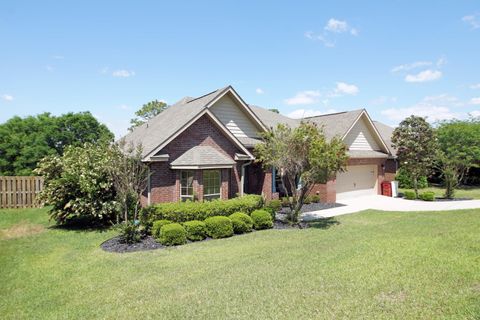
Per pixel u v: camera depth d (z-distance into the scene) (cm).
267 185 1902
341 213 1764
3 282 791
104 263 916
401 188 2984
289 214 1522
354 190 2453
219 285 695
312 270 756
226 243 1137
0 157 3009
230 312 560
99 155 1419
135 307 611
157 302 626
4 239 1241
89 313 598
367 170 2566
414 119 2277
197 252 1014
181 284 723
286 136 1399
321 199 2147
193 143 1611
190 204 1300
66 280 791
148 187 1471
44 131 3244
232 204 1387
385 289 623
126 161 1199
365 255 856
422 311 527
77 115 3488
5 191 1914
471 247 899
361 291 619
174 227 1142
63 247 1110
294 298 601
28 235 1301
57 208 1412
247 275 750
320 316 527
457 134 2395
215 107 1819
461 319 494
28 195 1952
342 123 2397
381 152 2667
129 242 1140
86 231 1359
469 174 3045
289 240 1141
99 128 3628
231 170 1745
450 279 659
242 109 1920
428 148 2238
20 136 3122
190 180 1544
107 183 1372
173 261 919
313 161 1325
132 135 2233
